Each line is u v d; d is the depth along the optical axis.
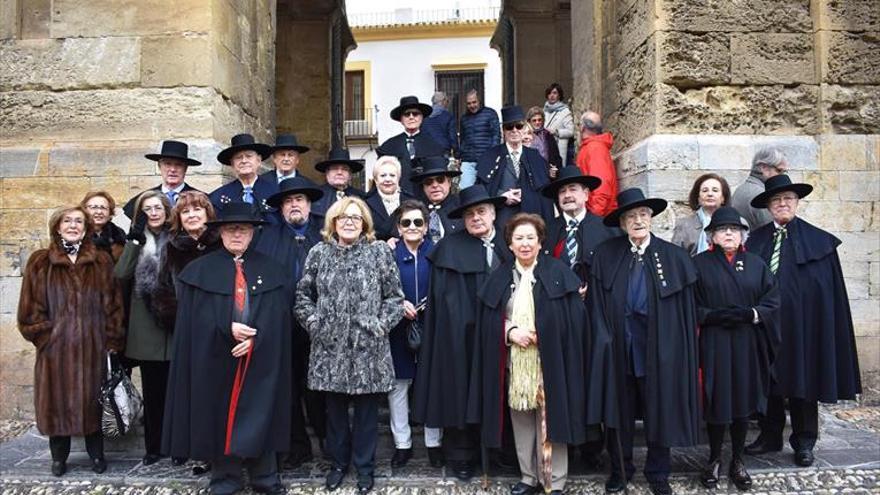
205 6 6.50
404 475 4.93
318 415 5.21
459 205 4.94
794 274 5.07
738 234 4.73
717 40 6.67
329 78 13.11
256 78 7.69
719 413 4.58
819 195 6.64
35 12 6.66
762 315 4.62
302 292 4.69
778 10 6.72
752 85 6.70
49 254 4.95
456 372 4.71
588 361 4.58
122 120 6.55
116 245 5.32
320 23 13.09
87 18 6.61
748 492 4.70
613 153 7.62
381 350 4.62
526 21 13.29
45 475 5.03
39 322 4.88
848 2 6.73
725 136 6.62
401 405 5.07
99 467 5.08
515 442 4.67
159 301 4.82
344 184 5.84
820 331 5.07
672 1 6.62
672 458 5.28
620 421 4.61
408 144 6.66
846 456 5.28
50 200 6.52
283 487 4.68
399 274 4.83
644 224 4.70
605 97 7.82
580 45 8.47
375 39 28.66
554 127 8.35
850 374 5.10
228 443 4.38
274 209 5.38
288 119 13.05
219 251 4.65
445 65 28.36
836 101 6.70
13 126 6.64
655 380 4.52
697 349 4.63
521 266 4.71
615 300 4.69
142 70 6.54
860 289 6.65
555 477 4.54
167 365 5.13
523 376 4.54
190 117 6.47
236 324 4.45
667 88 6.60
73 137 6.59
